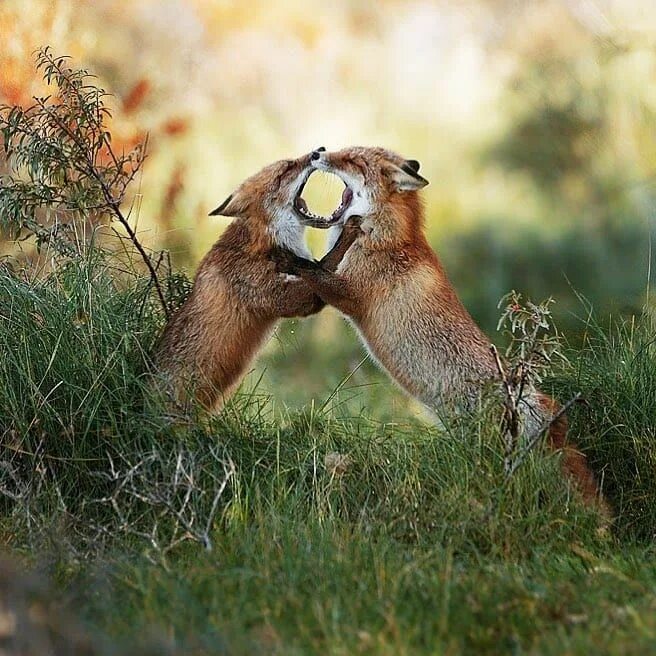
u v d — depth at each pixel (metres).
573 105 26.70
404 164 14.52
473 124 27.86
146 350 13.88
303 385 19.45
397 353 14.33
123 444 12.55
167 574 9.77
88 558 10.63
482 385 13.52
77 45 23.08
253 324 14.39
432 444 12.73
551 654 8.43
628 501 13.08
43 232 14.45
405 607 9.20
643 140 26.00
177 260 20.80
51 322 13.33
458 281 25.08
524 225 25.64
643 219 24.92
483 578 9.89
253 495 12.22
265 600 9.27
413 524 11.31
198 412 13.25
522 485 11.81
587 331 16.16
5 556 10.20
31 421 12.71
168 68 26.22
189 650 8.41
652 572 10.27
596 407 13.93
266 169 14.65
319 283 14.23
